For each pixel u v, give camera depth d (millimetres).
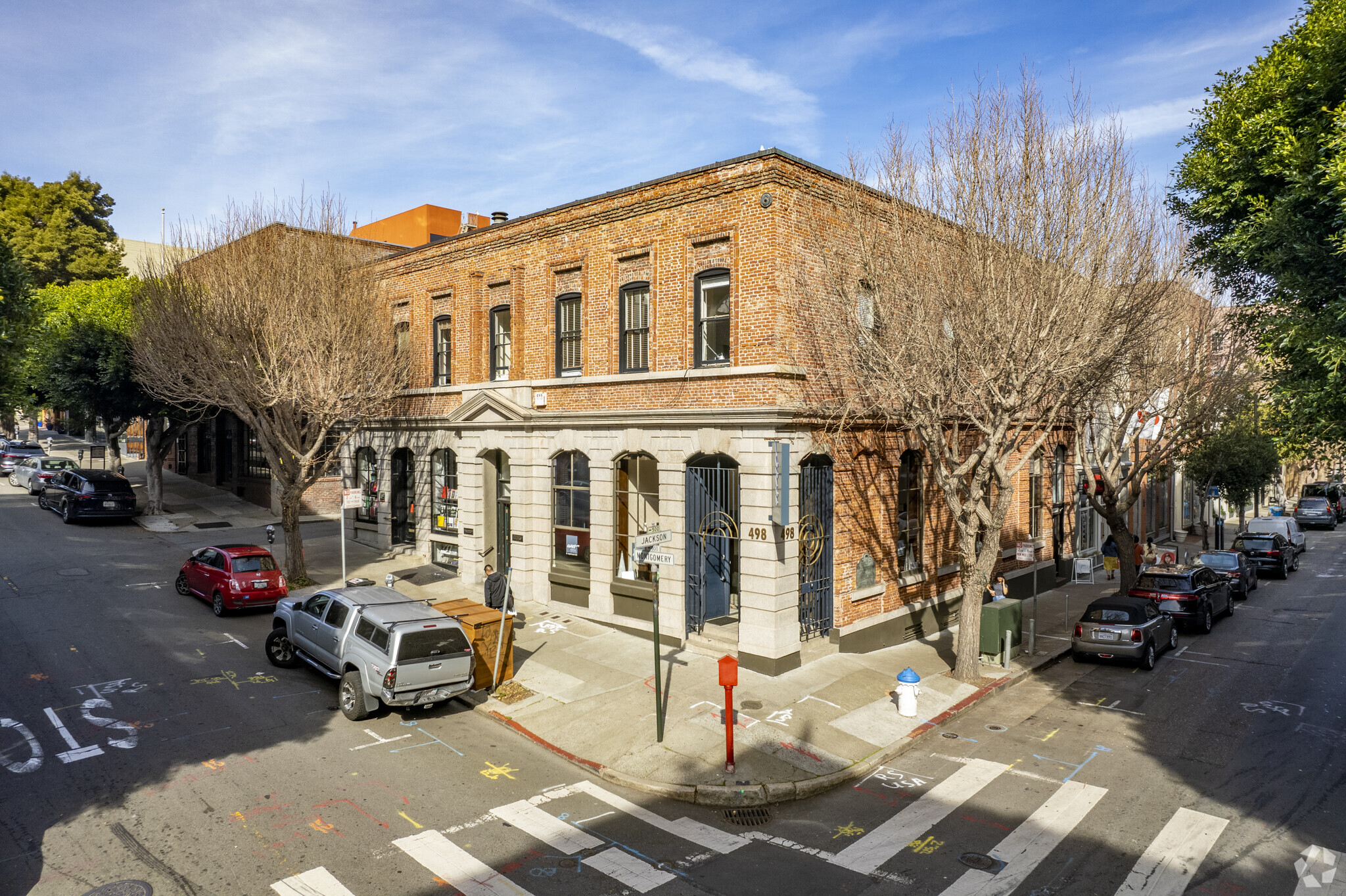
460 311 23172
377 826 9672
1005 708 14672
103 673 14742
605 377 18406
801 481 16156
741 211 15930
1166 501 42531
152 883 8258
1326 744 12773
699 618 16875
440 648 13023
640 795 10867
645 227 17797
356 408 22406
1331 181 11273
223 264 20922
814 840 9641
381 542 27328
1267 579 31750
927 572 20203
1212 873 8789
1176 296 18500
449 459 24500
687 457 16734
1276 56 14656
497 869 8766
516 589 20984
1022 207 13516
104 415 31516
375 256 27094
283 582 19406
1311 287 12547
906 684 13734
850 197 14961
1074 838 9609
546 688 14602
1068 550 29125
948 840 9602
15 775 10688
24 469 38656
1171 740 12992
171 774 10844
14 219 57594
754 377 15633
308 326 20750
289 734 12438
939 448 15156
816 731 12812
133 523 31703
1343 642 20031
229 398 21438
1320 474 68500
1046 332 13406
